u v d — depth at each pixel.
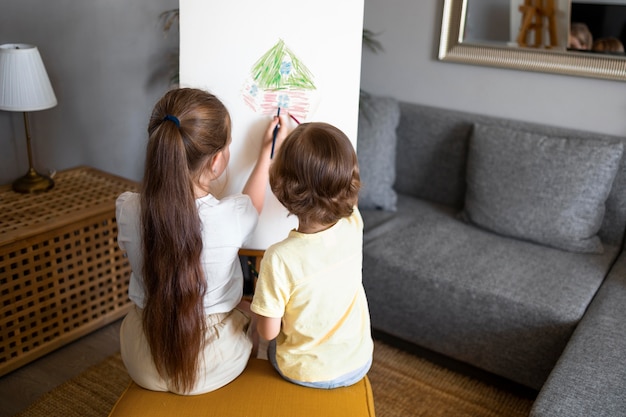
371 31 2.67
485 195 2.29
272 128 1.51
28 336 1.99
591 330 1.70
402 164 2.63
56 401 1.85
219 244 1.22
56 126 2.32
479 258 2.09
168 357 1.20
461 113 2.50
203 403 1.23
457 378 2.04
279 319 1.19
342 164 1.14
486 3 2.36
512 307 1.87
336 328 1.22
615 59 2.16
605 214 2.23
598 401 1.41
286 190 1.16
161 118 1.16
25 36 2.12
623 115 2.22
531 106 2.39
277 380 1.29
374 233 2.25
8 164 2.19
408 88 2.66
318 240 1.18
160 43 2.65
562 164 2.15
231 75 1.53
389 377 2.03
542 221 2.18
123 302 2.31
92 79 2.41
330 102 1.51
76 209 2.04
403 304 2.08
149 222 1.15
